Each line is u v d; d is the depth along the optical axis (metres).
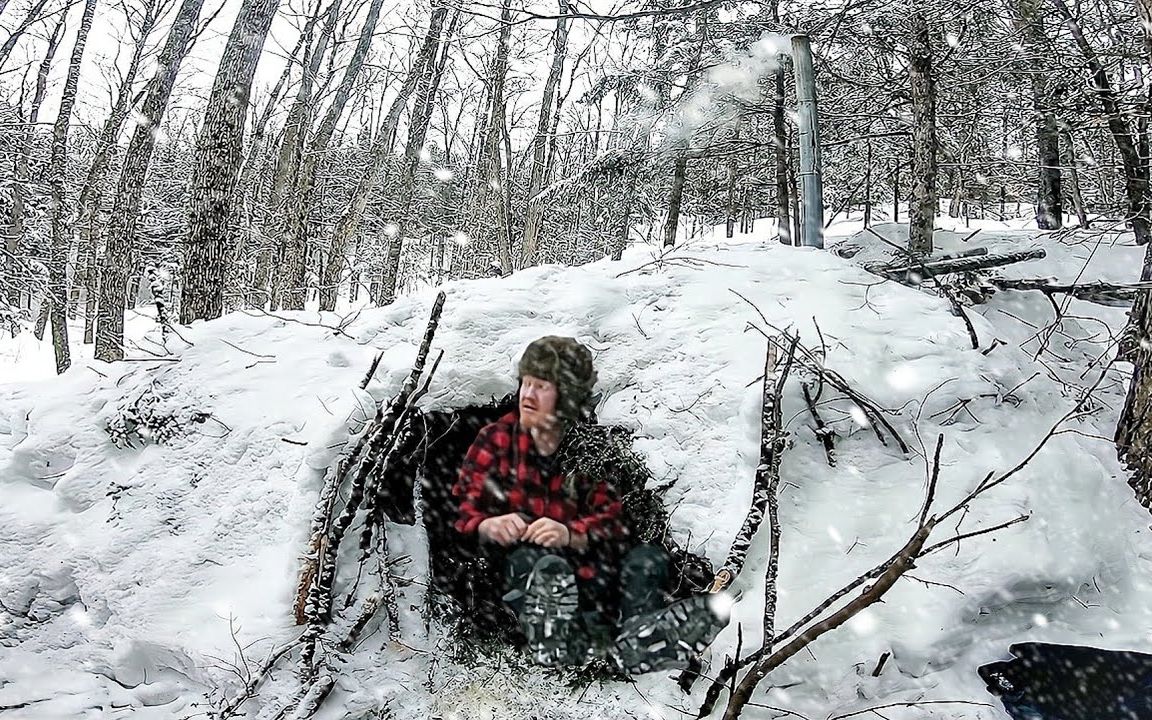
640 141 10.02
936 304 4.50
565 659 2.81
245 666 2.82
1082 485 3.44
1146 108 6.24
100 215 24.31
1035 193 13.27
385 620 3.08
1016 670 2.76
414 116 18.98
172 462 3.93
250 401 4.04
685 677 2.78
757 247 5.36
